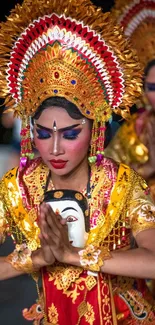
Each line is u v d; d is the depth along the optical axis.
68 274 3.23
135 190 3.28
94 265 3.13
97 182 3.30
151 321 3.41
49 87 3.13
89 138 3.21
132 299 3.34
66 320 3.26
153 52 5.10
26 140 3.30
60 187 3.32
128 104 3.26
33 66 3.20
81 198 3.24
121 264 3.14
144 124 4.96
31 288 6.33
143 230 3.22
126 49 3.21
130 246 3.34
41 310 3.38
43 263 3.17
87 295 3.24
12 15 3.23
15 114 3.33
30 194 3.33
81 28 3.16
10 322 5.70
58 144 3.14
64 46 3.15
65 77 3.13
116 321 3.25
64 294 3.25
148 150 4.96
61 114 3.12
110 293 3.24
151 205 3.27
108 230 3.24
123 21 5.27
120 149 5.03
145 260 3.15
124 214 3.27
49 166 3.20
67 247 3.13
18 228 3.33
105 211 3.26
